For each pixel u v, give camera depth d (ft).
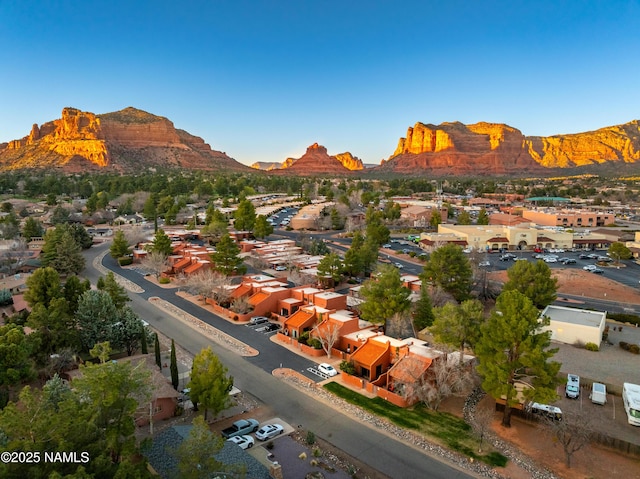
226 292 279.08
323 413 162.91
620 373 190.60
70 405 96.84
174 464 116.98
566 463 136.15
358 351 196.44
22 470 79.66
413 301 258.98
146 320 255.70
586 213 649.20
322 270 318.04
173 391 159.63
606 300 302.66
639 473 132.57
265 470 120.98
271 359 207.72
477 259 360.07
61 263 346.33
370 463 135.54
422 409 166.81
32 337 174.09
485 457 138.92
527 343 148.25
